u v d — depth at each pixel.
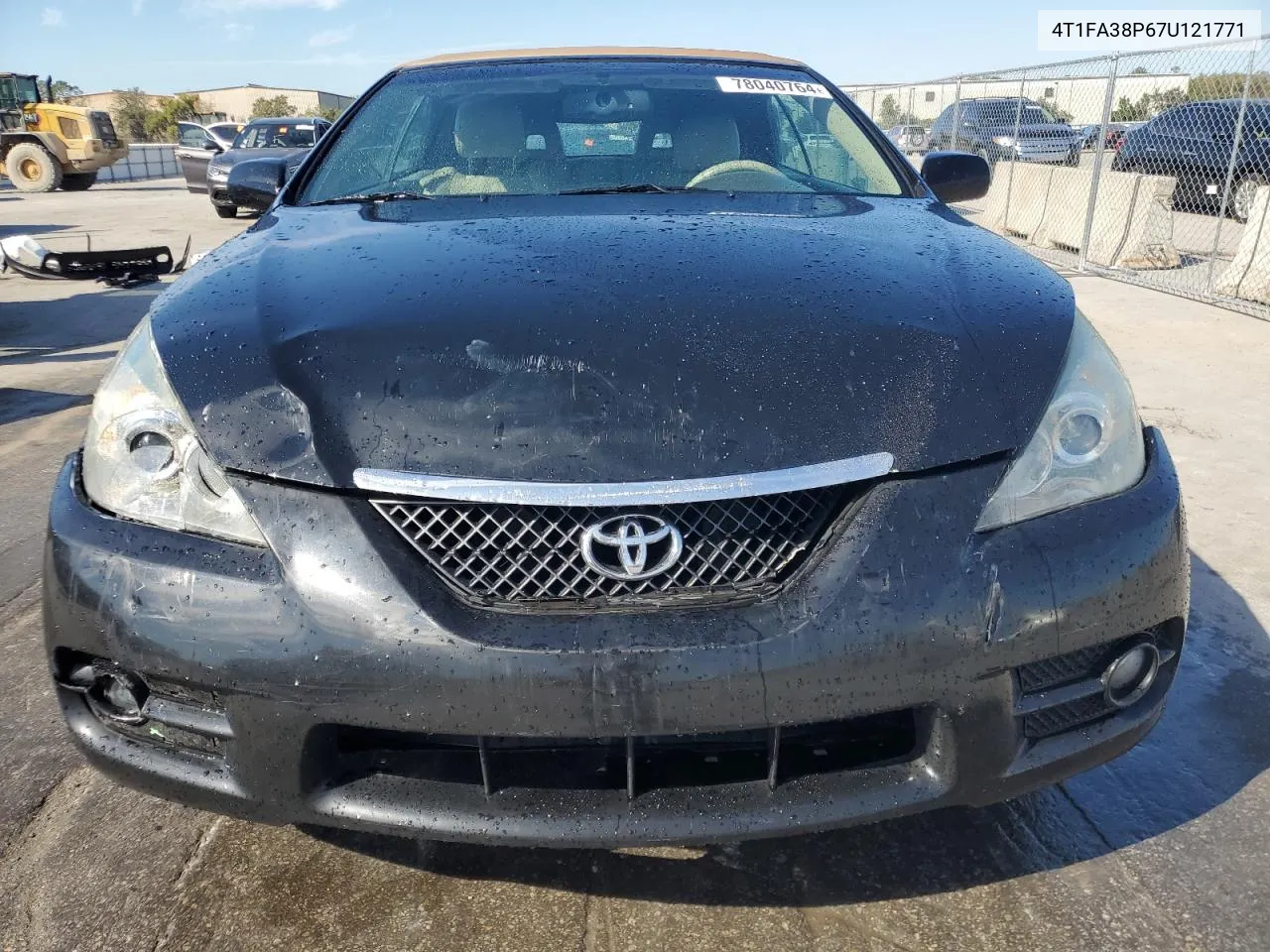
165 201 20.30
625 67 2.91
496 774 1.46
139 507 1.49
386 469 1.43
